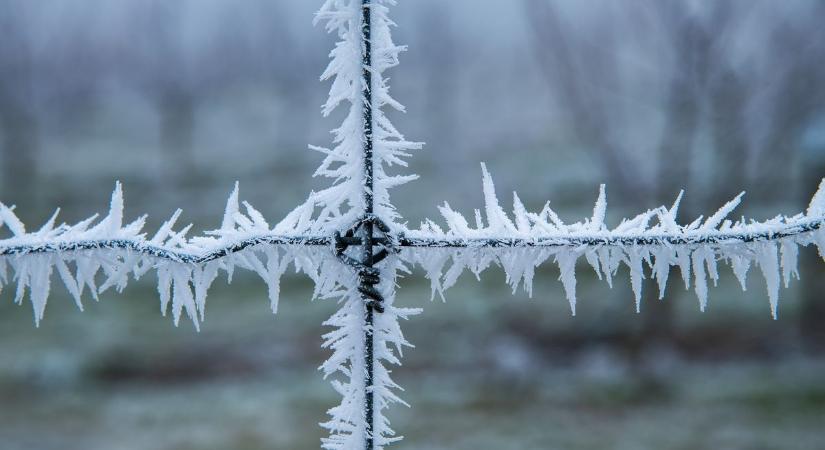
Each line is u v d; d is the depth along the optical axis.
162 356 9.78
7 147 22.48
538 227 1.09
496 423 7.28
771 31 10.00
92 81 30.95
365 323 1.08
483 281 12.02
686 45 9.30
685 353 9.03
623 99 13.37
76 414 8.05
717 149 9.57
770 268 1.06
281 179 20.30
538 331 9.92
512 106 27.30
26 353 9.90
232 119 29.14
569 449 6.59
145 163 22.97
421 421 7.45
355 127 1.07
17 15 24.38
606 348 9.33
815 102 10.02
